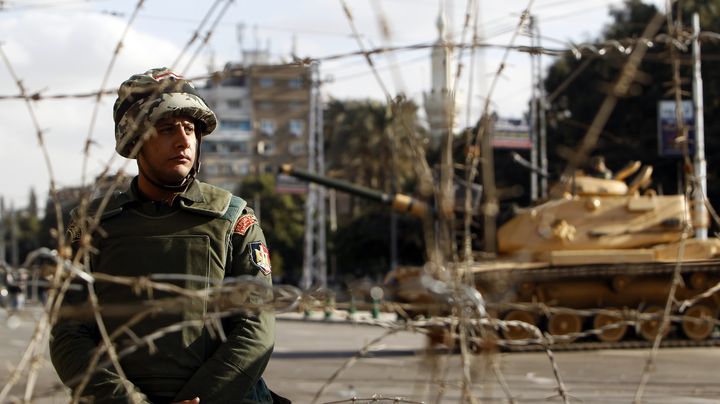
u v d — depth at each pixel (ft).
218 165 248.52
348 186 65.51
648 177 63.16
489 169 10.02
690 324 58.95
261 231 12.72
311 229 132.05
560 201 60.75
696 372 42.83
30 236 163.73
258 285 9.80
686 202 12.07
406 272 40.16
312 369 46.39
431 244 9.64
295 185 133.18
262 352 11.73
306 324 93.09
